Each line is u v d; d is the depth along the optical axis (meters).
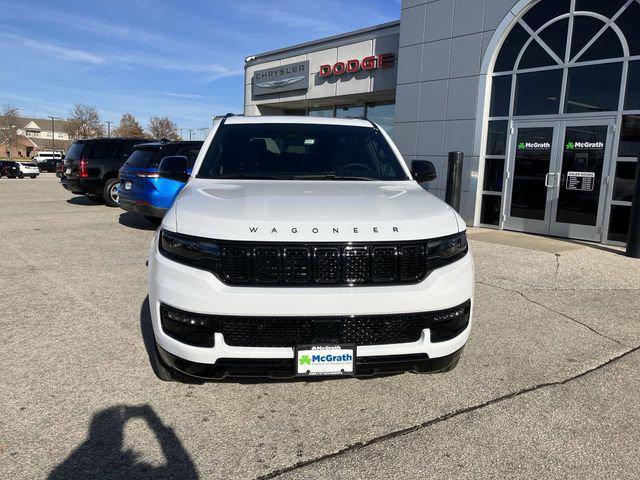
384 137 4.49
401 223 2.84
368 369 2.73
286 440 2.72
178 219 2.86
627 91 9.08
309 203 3.02
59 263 6.87
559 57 9.90
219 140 4.20
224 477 2.40
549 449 2.68
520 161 10.62
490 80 10.97
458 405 3.13
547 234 10.25
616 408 3.13
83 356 3.74
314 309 2.61
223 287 2.64
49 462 2.48
